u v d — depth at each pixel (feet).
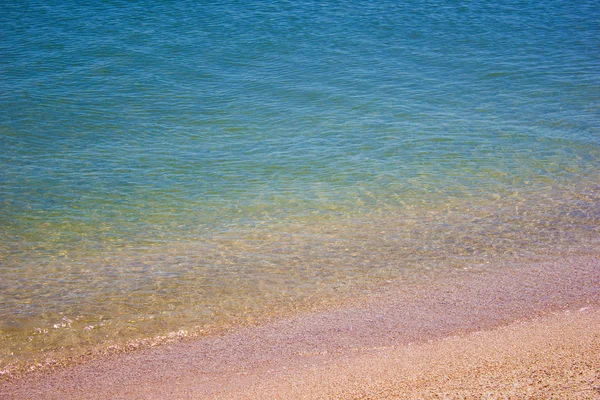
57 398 31.78
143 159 70.38
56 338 37.99
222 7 129.08
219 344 37.06
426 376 30.78
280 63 102.63
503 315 38.88
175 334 38.40
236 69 100.17
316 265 47.60
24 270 47.34
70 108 83.76
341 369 32.91
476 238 51.42
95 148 73.00
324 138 75.92
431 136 75.66
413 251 49.47
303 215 57.31
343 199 60.44
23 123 78.48
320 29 117.91
